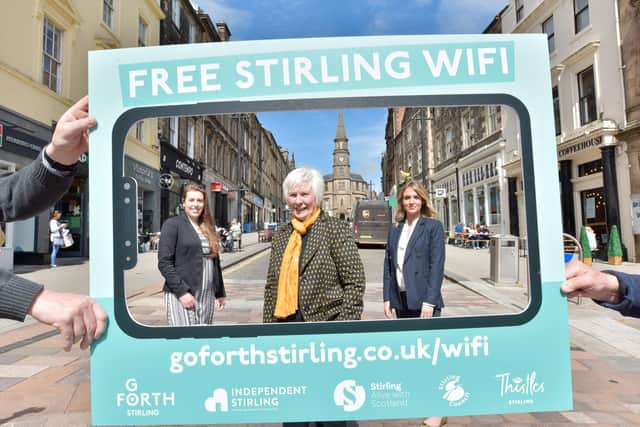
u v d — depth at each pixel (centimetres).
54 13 1041
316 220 205
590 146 1194
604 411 285
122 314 146
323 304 189
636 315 138
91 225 147
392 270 277
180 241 267
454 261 767
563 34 1361
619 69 1123
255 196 1275
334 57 154
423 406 148
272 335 148
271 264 208
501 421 271
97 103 151
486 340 149
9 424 257
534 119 154
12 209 142
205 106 153
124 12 1389
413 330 149
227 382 147
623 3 1109
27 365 360
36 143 980
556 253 149
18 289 111
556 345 149
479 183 812
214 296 287
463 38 156
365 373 148
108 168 149
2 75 874
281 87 153
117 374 146
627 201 1098
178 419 146
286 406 147
